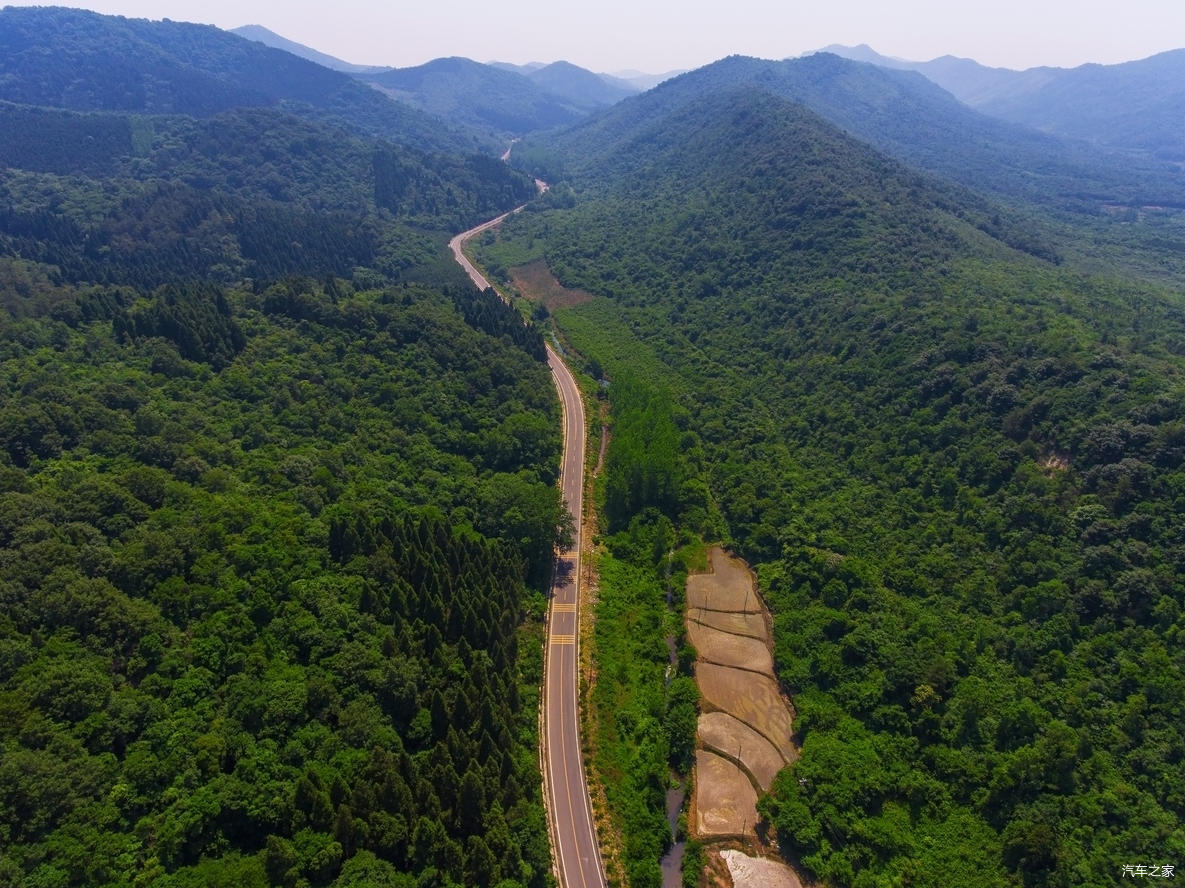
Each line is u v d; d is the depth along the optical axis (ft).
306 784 282.56
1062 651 406.82
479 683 371.97
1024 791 358.84
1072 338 567.18
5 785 243.40
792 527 572.51
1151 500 430.20
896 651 443.73
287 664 350.02
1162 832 321.11
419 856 293.64
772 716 447.42
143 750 284.82
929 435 579.07
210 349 618.03
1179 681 358.23
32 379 502.38
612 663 467.93
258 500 449.48
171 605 350.02
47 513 364.58
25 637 303.07
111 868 249.75
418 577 423.23
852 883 346.74
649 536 596.29
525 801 345.31
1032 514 469.16
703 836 375.66
